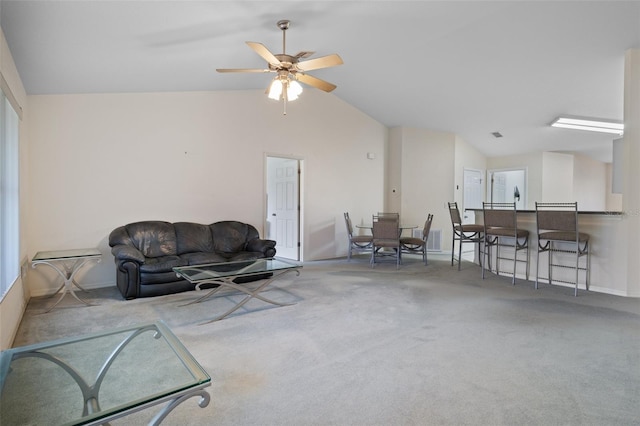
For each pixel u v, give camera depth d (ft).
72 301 12.35
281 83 11.69
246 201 18.39
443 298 12.64
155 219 15.74
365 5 10.84
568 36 12.70
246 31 11.25
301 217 20.84
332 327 9.74
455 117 21.75
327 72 18.22
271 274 16.05
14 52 9.30
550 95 17.01
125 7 8.36
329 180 21.84
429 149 24.52
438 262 20.42
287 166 21.45
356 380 6.85
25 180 12.02
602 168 28.60
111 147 14.67
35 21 8.18
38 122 13.17
